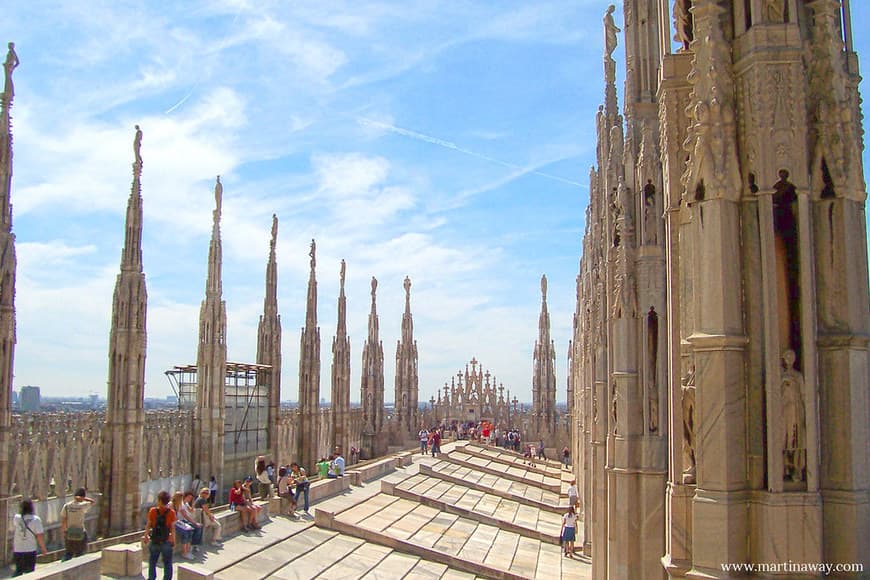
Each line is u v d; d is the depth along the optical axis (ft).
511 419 284.41
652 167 53.78
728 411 22.74
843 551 22.11
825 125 23.35
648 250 53.26
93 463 105.29
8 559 80.02
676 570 27.27
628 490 52.80
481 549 104.78
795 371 22.71
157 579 62.75
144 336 111.75
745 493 22.66
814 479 22.13
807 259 22.72
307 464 185.16
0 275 80.53
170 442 127.13
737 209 23.43
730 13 24.39
